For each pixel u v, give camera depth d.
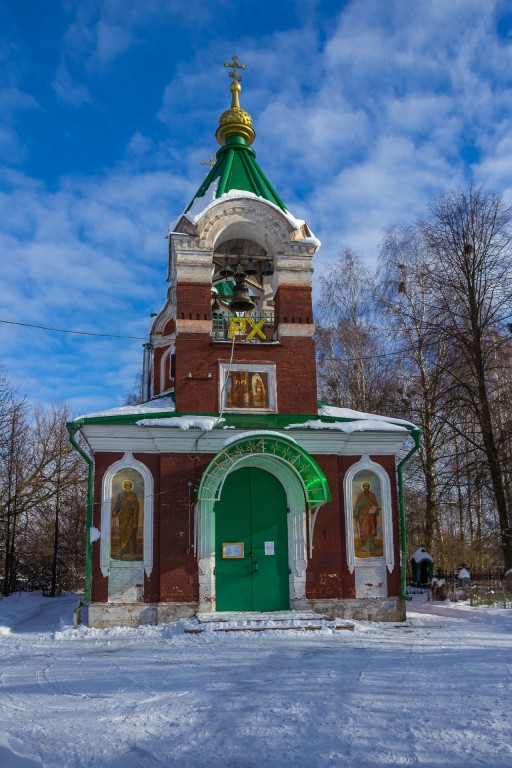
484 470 27.52
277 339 19.25
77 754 6.36
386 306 32.41
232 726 7.14
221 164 21.45
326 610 17.34
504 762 5.80
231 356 18.25
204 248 19.06
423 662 10.78
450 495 34.19
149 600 16.72
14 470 33.94
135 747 6.53
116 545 16.92
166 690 9.03
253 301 21.55
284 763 5.93
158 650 12.76
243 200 19.48
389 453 18.72
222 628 14.73
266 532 17.77
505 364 28.95
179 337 18.53
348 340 34.69
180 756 6.23
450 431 30.19
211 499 16.98
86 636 15.32
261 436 16.69
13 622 18.19
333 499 18.08
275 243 19.61
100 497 17.06
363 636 14.38
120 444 17.45
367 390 33.91
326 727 6.97
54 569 33.59
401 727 6.92
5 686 9.67
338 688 8.85
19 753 6.39
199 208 19.77
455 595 21.83
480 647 12.31
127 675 10.20
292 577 17.45
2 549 32.78
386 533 18.19
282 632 14.67
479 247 27.69
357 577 17.83
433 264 31.23
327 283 35.81
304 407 18.66
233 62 23.17
